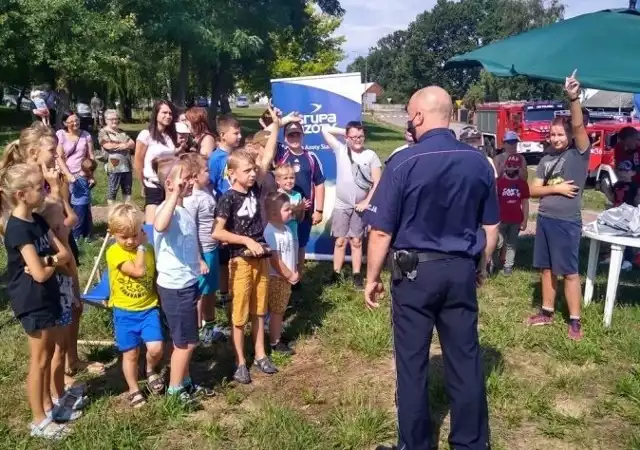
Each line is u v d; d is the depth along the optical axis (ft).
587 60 17.21
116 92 109.40
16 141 13.29
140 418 12.98
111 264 13.07
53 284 12.14
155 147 18.75
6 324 18.10
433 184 10.59
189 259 13.25
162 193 18.61
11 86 107.76
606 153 51.67
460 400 11.05
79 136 26.58
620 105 95.55
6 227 11.51
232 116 18.29
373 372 15.44
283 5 94.94
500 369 15.35
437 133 10.95
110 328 17.74
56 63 65.92
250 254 14.38
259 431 12.49
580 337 16.98
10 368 15.35
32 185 11.25
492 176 11.03
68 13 65.46
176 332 13.21
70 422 12.97
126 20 70.49
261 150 18.13
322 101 23.85
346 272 23.71
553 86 151.43
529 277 23.50
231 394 14.10
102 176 50.16
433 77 266.16
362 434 12.44
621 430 12.82
